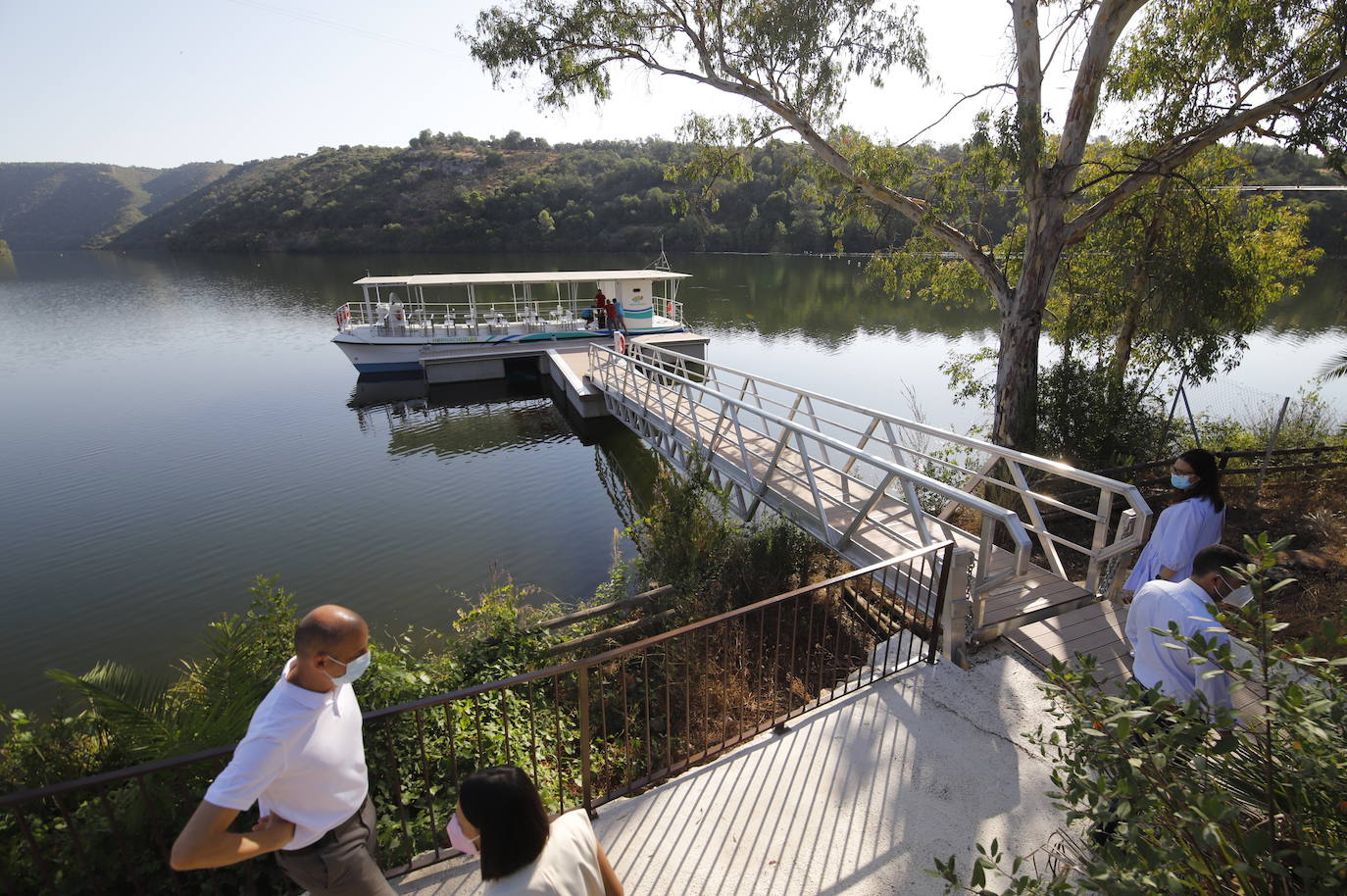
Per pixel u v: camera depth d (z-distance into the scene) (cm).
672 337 2353
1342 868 137
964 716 371
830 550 651
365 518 1207
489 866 154
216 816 168
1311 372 2062
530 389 2281
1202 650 163
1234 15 870
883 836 294
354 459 1569
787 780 329
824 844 291
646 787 331
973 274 1247
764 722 383
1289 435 991
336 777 191
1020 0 862
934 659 420
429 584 960
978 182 996
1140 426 926
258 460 1560
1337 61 834
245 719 348
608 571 995
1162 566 354
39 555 1067
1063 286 1184
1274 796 179
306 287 5231
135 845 297
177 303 4538
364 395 2203
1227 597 238
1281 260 1038
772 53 1035
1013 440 948
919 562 548
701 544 719
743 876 276
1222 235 968
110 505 1273
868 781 326
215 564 1034
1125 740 168
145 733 331
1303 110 810
